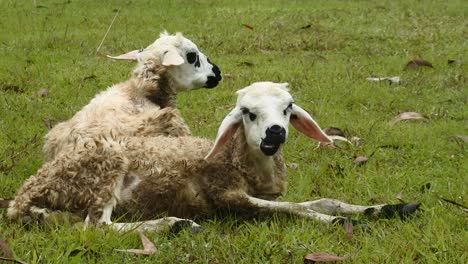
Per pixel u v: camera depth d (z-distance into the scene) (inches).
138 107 366.9
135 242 267.9
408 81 538.3
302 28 740.0
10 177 343.3
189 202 292.8
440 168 369.4
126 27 722.8
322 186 341.4
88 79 525.0
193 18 796.0
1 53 607.2
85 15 795.4
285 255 258.5
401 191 332.2
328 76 552.7
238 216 295.4
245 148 297.0
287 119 296.4
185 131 353.4
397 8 891.4
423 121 453.4
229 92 505.7
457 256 257.1
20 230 274.7
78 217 279.3
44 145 350.3
